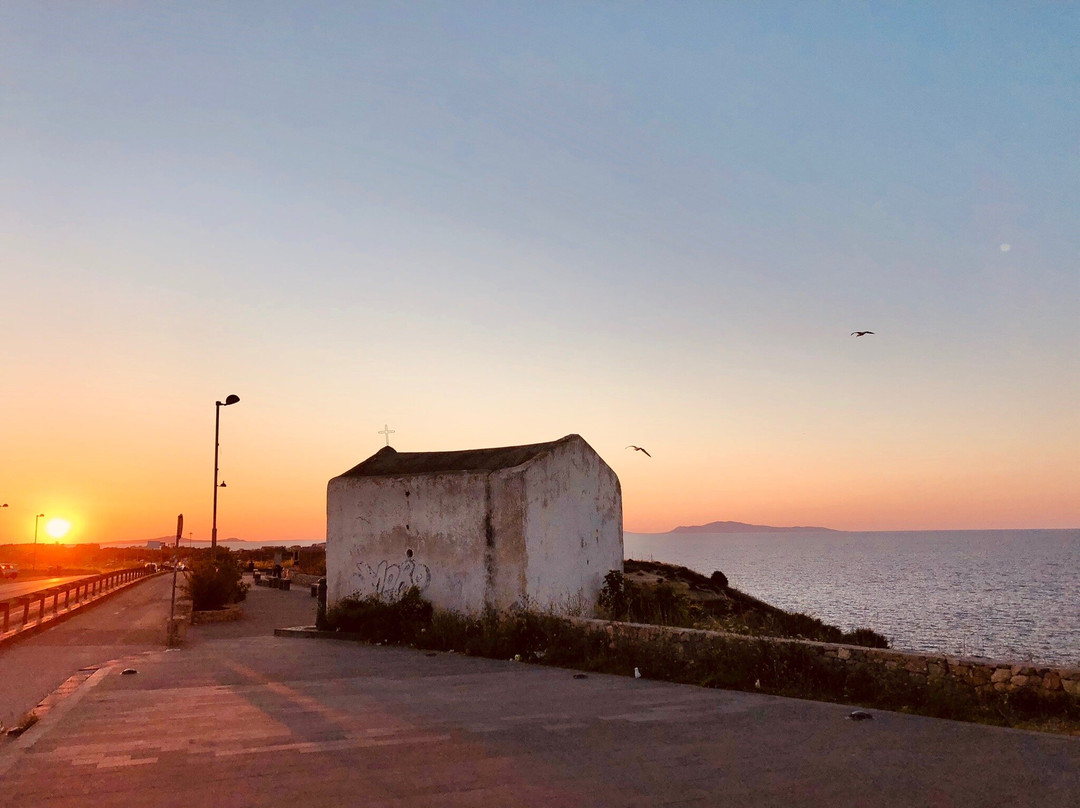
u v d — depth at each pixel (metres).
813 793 6.93
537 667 15.75
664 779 7.36
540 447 21.66
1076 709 9.68
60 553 156.62
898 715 10.22
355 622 22.02
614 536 23.69
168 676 14.58
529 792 6.97
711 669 13.41
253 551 112.88
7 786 7.18
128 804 6.66
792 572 149.00
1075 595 87.56
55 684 14.88
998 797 6.80
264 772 7.62
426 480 21.83
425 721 10.08
